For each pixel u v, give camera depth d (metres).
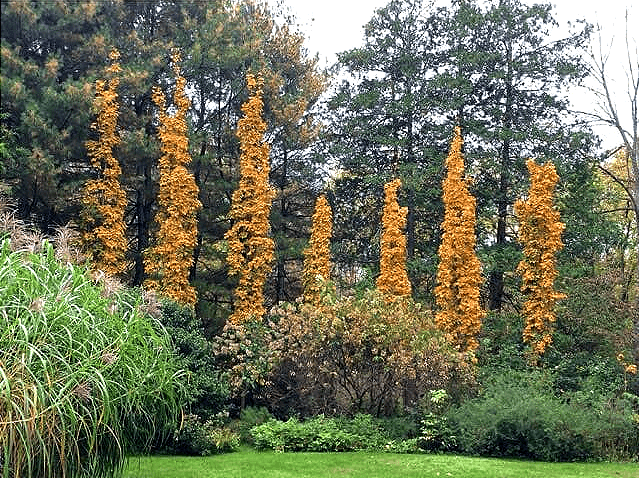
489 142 16.94
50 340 4.39
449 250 13.73
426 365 11.09
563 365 12.77
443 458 9.57
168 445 9.39
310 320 11.54
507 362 13.31
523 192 16.34
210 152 15.64
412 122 17.97
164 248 13.66
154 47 14.78
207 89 16.02
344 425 10.88
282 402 12.20
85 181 13.18
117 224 13.55
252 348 11.97
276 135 17.00
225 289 15.48
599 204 18.47
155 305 5.91
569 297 14.40
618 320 13.91
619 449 10.09
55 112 12.55
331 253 17.44
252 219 14.27
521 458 9.94
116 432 4.63
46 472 4.23
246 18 17.59
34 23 13.16
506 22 17.47
